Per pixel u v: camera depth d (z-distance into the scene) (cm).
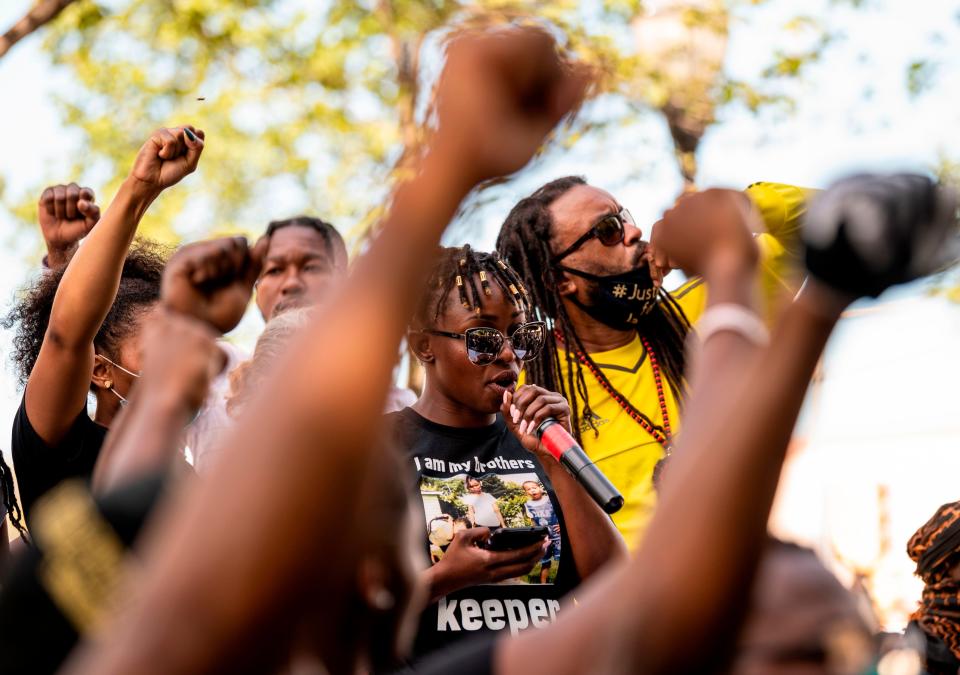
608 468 364
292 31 1030
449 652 142
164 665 85
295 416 88
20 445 259
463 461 306
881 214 92
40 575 117
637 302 380
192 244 141
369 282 93
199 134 254
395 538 123
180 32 1028
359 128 1016
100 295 247
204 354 123
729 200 137
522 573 279
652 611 101
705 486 100
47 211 347
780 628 160
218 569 86
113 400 285
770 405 98
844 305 97
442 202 95
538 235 389
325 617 118
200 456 263
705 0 956
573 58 98
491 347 308
